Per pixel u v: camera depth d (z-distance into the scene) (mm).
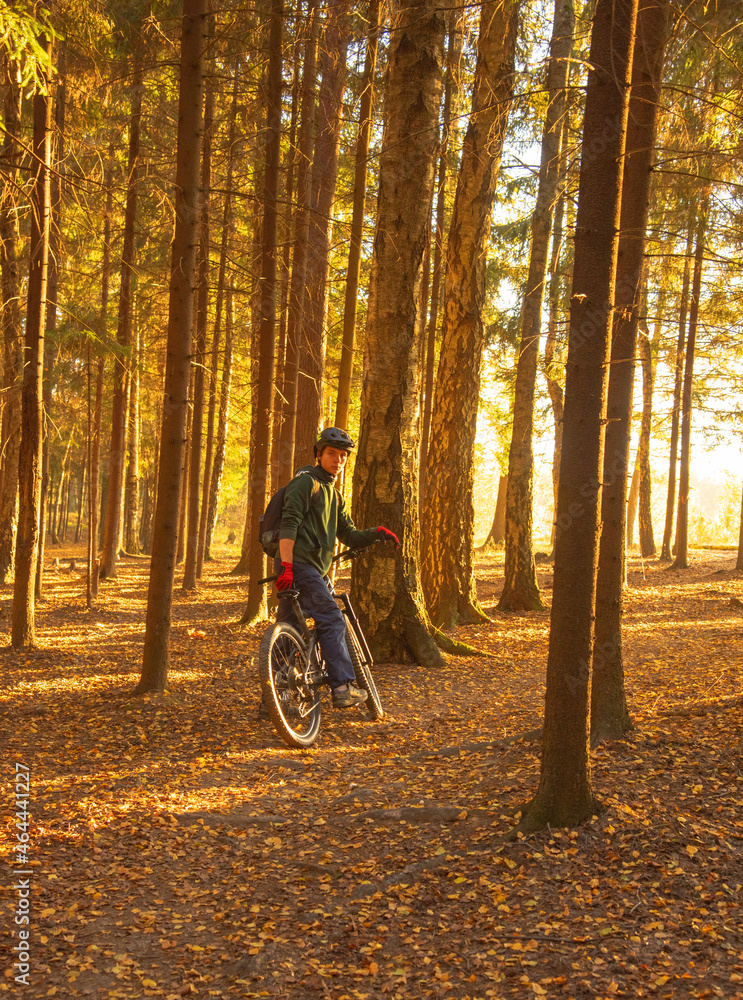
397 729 5945
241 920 2932
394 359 8320
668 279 18750
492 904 2967
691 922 2752
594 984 2441
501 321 21031
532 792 3918
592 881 3055
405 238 8305
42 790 4293
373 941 2766
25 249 13273
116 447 18656
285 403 12359
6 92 9703
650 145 4812
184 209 6762
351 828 3779
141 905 3041
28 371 9320
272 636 5145
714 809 3557
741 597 15438
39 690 7336
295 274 12125
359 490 8469
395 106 8406
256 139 11883
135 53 9891
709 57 5738
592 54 3482
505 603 14516
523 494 14516
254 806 4105
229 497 43375
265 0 9484
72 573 21906
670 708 5484
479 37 11141
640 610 14516
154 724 5805
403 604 8469
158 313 17156
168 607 6844
